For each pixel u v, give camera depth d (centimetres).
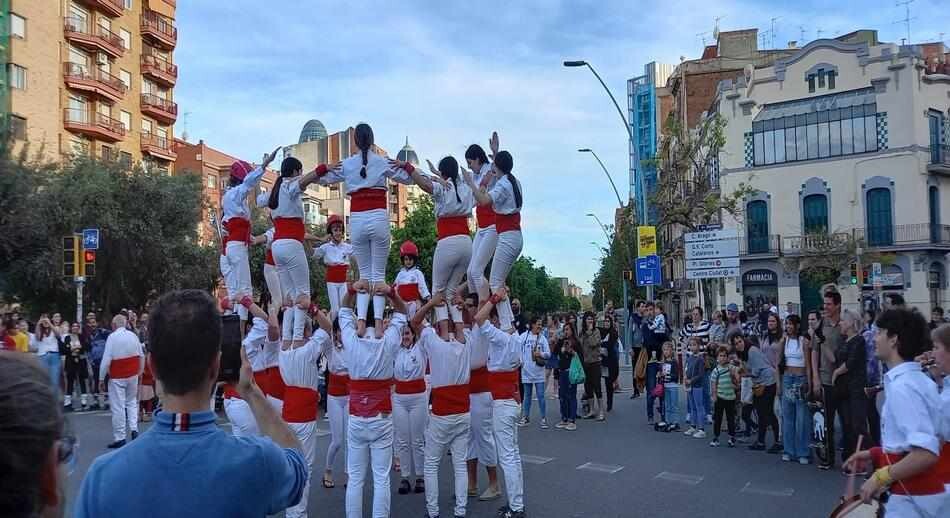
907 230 3644
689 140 3759
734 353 1278
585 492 942
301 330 822
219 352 267
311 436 810
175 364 254
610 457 1171
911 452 400
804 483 983
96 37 4269
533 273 8331
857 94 3806
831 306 1088
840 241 3588
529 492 948
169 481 243
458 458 822
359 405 740
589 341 1596
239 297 909
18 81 3778
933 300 3694
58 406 193
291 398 804
